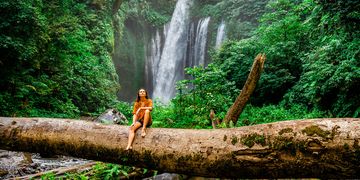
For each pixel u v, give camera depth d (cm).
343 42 811
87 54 1919
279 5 1602
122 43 3131
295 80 1355
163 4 3703
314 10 791
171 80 3344
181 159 364
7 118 446
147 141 381
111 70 2230
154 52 3462
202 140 362
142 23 3391
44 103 1369
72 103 1576
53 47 1466
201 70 1159
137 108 411
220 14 3200
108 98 1916
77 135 407
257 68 717
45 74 1437
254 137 340
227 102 1051
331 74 847
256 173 342
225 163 347
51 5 1691
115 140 393
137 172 521
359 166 299
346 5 684
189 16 3503
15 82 1188
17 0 1189
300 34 1383
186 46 3388
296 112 1073
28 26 1216
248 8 2959
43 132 419
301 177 332
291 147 321
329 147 306
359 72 739
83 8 2138
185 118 948
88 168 606
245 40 1684
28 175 606
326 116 934
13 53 1150
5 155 735
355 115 787
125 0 3192
